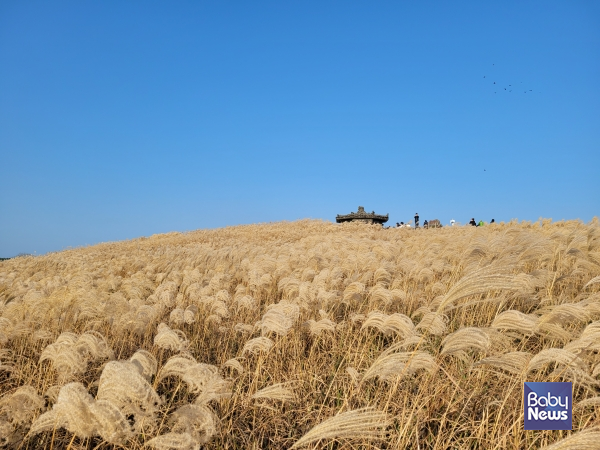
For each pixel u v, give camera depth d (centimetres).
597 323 365
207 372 344
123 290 891
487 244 853
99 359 545
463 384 470
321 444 394
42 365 550
